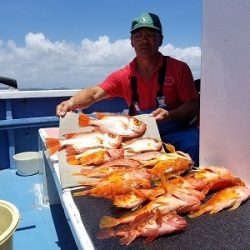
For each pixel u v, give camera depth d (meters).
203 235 1.24
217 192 1.52
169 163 1.75
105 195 1.54
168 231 1.22
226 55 1.55
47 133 2.70
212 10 1.59
